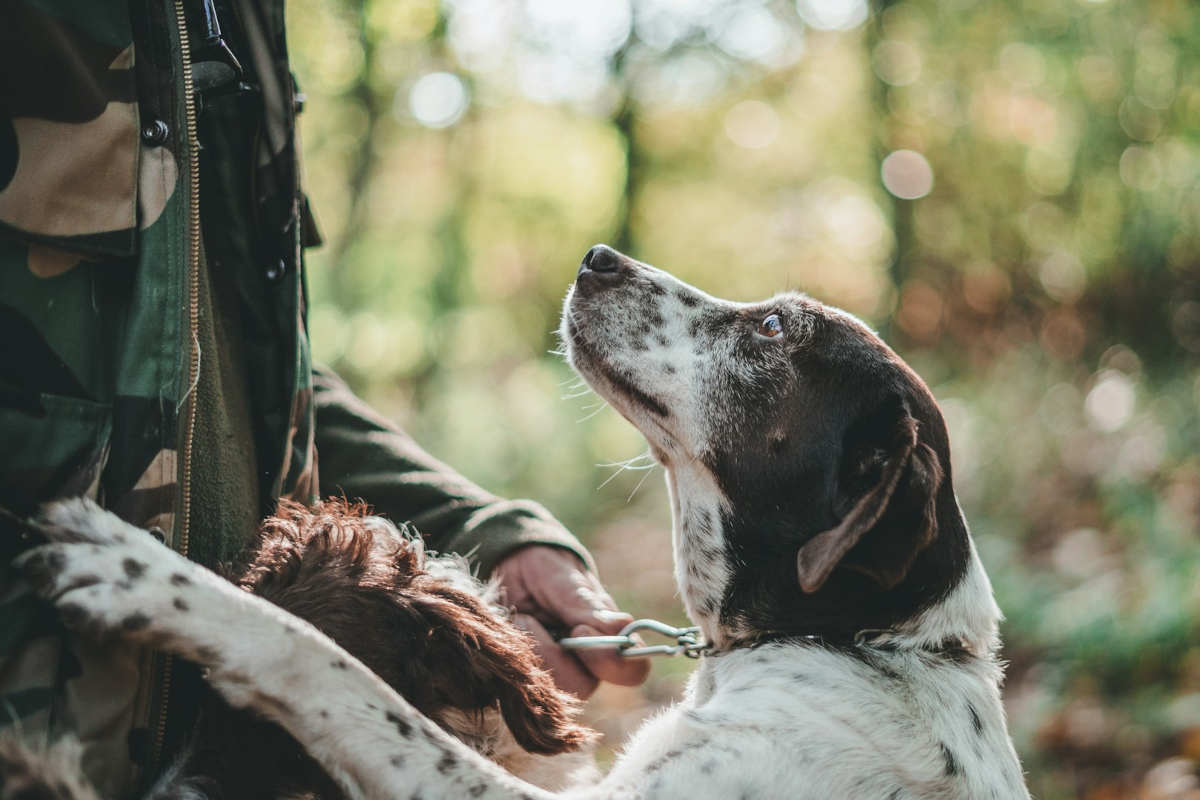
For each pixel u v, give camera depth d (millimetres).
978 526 8758
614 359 2975
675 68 15727
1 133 1553
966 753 2312
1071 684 6070
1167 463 8461
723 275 16688
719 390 2834
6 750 1492
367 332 14219
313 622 1887
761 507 2709
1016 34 12414
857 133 14656
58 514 1612
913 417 2613
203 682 1864
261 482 2195
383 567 2006
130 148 1675
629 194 16109
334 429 2578
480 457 12914
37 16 1529
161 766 1858
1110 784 5082
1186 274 11055
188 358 1748
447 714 2012
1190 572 6461
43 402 1588
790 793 2150
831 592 2531
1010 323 13047
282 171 2146
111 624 1621
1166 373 10141
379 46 14258
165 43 1757
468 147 15641
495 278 16266
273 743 1824
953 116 13234
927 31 13203
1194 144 10703
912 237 13719
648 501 12000
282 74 2148
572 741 2133
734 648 2645
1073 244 12352
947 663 2479
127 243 1667
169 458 1720
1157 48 10828
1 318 1553
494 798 1875
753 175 16359
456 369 14922
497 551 2469
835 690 2332
